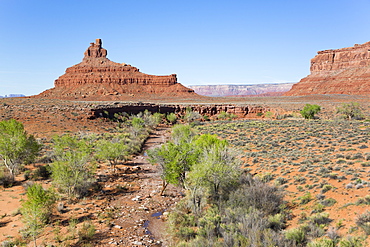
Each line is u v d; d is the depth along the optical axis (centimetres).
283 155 2977
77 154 2573
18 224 1789
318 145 3234
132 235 1789
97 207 2248
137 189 2798
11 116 5838
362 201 1535
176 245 1573
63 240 1619
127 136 5709
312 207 1662
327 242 1156
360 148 2798
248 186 2048
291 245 1261
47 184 2627
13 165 2792
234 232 1466
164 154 2503
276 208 1720
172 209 2264
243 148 3638
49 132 5150
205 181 2112
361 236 1197
